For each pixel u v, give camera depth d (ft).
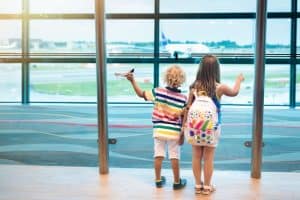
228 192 11.46
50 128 16.61
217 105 11.16
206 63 11.21
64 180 12.73
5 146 16.40
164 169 14.37
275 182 12.54
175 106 11.55
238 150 15.49
